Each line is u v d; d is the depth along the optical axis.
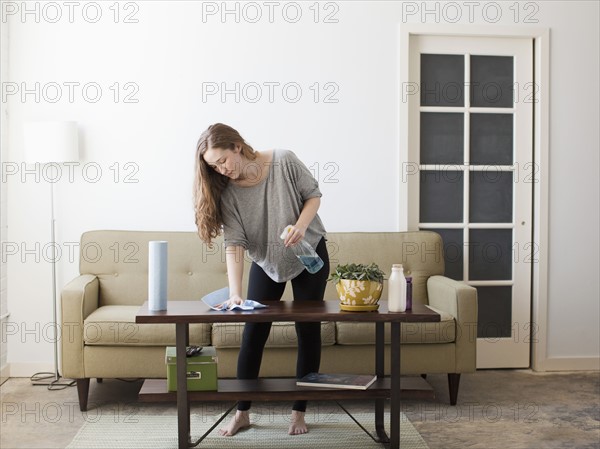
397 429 3.10
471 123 4.80
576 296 4.81
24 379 4.54
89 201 4.59
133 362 3.81
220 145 2.95
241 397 3.04
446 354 3.95
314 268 3.04
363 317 2.90
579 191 4.80
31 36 4.54
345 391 3.08
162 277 3.03
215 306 3.05
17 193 4.56
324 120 4.68
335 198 4.70
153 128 4.61
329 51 4.68
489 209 4.83
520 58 4.80
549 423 3.66
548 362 4.80
